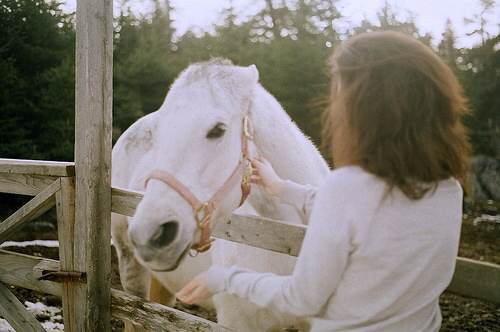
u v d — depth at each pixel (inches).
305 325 85.3
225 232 79.6
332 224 45.1
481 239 378.6
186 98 72.3
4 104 370.6
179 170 68.9
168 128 71.0
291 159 84.5
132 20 546.9
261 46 525.7
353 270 46.2
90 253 94.3
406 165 44.6
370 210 45.0
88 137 92.5
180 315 84.2
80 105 93.2
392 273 45.4
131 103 451.5
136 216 67.0
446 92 46.5
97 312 96.0
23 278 111.4
